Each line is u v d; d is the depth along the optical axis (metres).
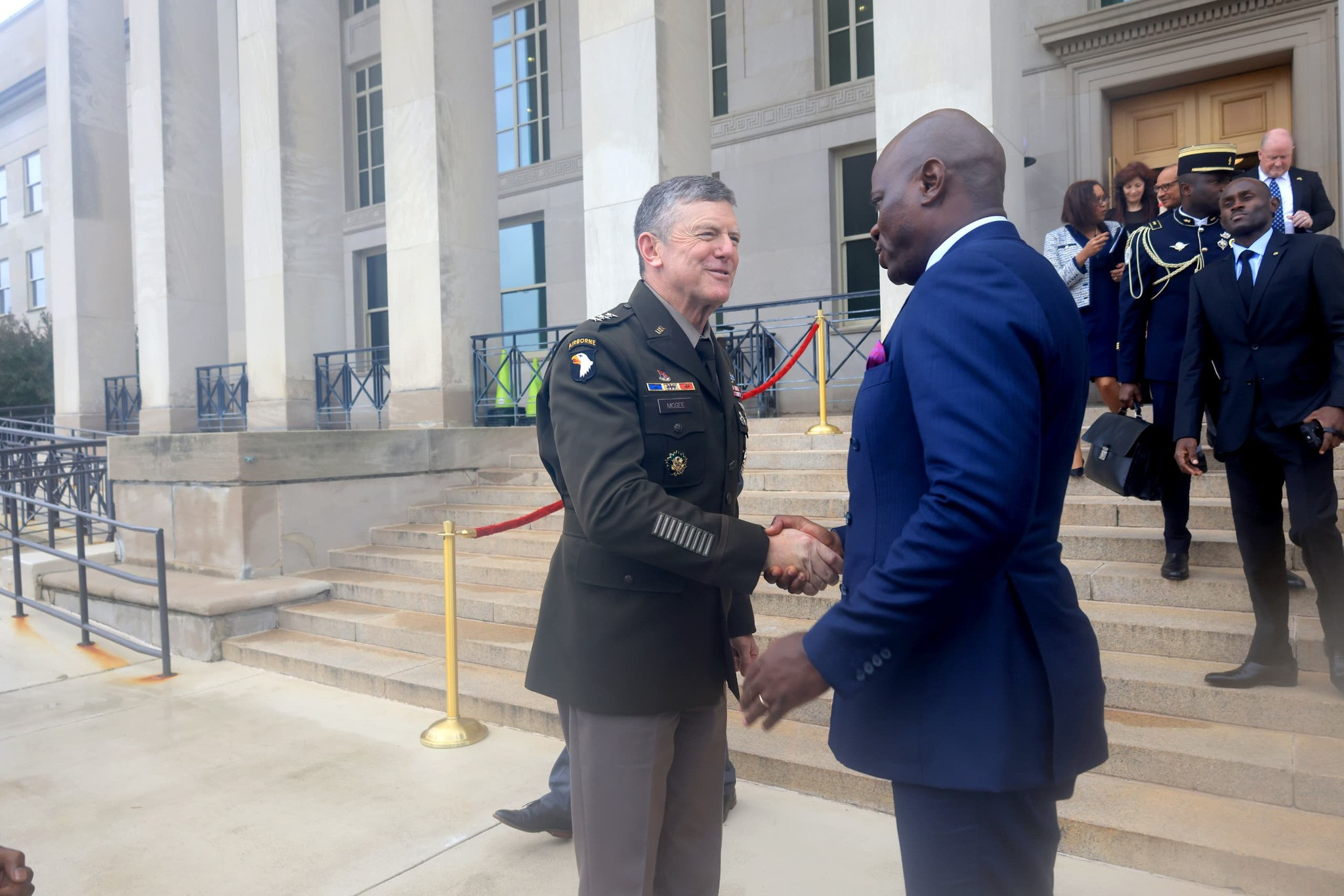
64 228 13.75
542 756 3.91
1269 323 3.14
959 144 1.47
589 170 7.60
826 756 3.45
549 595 2.10
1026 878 1.38
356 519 7.04
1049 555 1.41
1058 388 1.35
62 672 5.42
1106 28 8.29
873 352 1.55
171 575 6.63
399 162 9.02
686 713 2.11
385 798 3.52
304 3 10.43
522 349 12.91
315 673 5.09
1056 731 1.33
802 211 10.49
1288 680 3.21
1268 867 2.51
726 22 11.04
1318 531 3.09
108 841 3.21
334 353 10.27
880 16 6.13
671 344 1.97
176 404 11.75
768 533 1.79
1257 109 8.07
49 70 13.96
